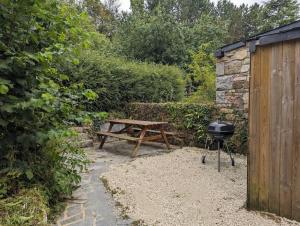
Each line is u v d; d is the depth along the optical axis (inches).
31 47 100.4
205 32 553.3
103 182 140.2
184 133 239.0
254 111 99.8
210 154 201.6
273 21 616.4
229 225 91.8
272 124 94.7
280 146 92.9
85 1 601.0
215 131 160.4
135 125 226.4
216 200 114.7
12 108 85.4
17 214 82.4
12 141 95.7
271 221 92.3
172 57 477.1
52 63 107.5
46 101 86.7
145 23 492.4
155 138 214.2
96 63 270.4
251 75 99.6
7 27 90.0
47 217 94.6
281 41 90.4
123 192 125.3
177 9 814.5
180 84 363.9
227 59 211.6
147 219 97.9
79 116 107.0
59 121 107.0
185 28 537.0
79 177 120.4
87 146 235.6
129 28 492.4
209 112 221.8
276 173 94.6
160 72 339.9
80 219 98.1
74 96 107.4
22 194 92.5
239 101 201.6
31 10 91.2
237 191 125.5
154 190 127.6
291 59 88.4
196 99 316.5
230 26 814.5
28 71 94.7
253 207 102.0
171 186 132.9
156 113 264.5
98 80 267.1
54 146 112.4
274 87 93.4
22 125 97.5
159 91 338.0
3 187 89.7
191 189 128.5
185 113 236.5
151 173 154.6
